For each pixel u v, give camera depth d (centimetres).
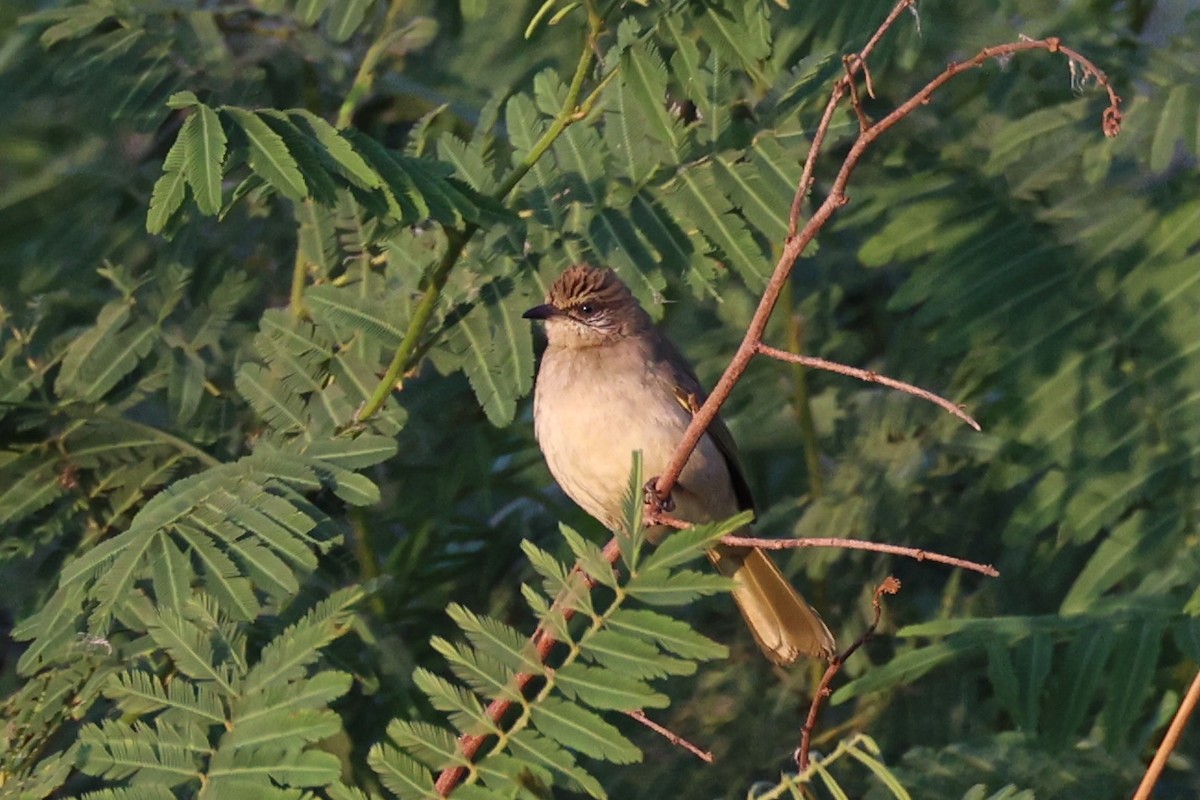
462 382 1194
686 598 693
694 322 1314
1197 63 1145
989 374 1109
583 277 1007
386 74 1216
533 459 1271
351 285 1005
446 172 908
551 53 1223
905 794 698
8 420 973
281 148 809
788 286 1261
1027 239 1127
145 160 1166
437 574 1212
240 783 687
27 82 1124
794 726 1178
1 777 838
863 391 1251
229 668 720
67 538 980
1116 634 912
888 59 1084
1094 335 1101
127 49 1130
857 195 1177
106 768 696
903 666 926
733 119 977
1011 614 1145
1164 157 1097
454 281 984
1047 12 1174
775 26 1073
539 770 683
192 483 847
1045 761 985
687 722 1181
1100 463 1067
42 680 863
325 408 962
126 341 1013
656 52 917
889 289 1330
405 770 684
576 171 980
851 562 1227
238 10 1180
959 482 1204
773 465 1327
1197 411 1066
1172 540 1035
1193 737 1008
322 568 1012
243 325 1064
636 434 1038
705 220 956
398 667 1025
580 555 700
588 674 688
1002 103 1173
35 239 1131
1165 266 1106
